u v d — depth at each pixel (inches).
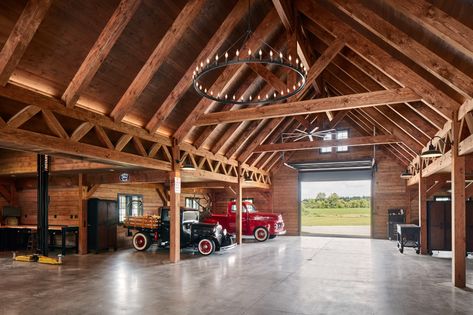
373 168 636.7
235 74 344.5
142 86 284.5
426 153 286.7
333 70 419.8
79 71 247.9
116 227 467.2
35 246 467.5
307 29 352.2
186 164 402.3
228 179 511.5
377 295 234.7
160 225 442.6
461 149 256.2
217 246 427.2
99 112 292.5
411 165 526.6
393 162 626.5
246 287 254.8
